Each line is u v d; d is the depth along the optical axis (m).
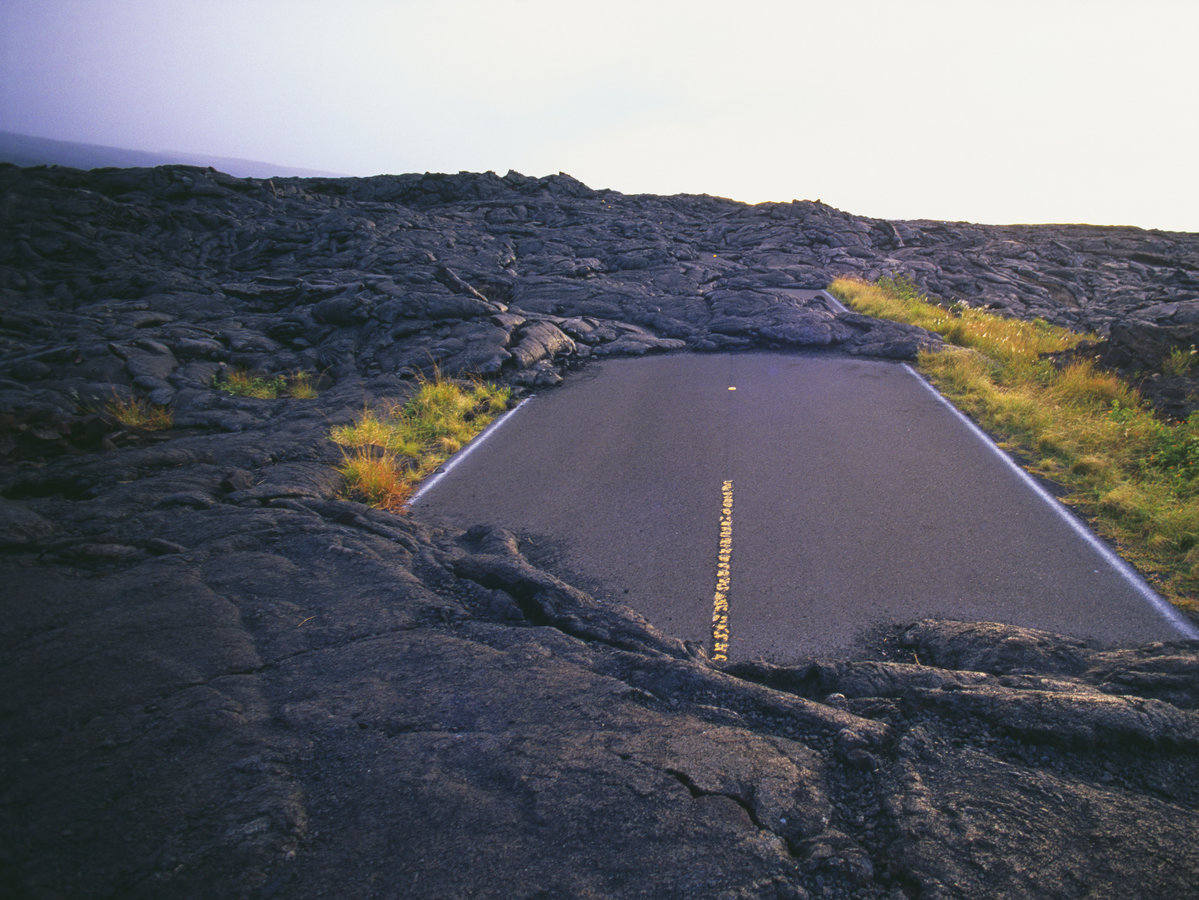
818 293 19.28
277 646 3.94
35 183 21.50
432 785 2.80
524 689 3.53
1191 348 10.12
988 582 4.91
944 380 11.11
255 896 2.28
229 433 8.67
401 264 19.88
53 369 10.29
